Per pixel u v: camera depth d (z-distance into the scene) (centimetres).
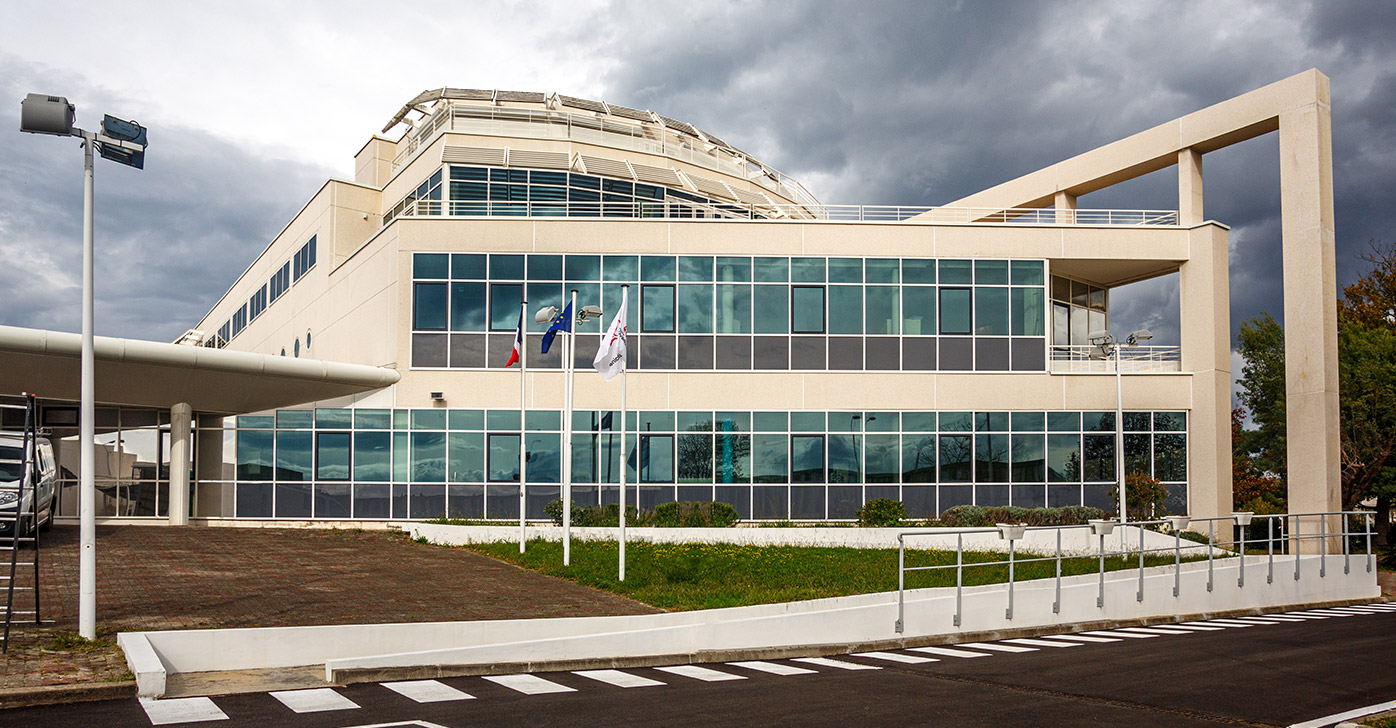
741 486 2991
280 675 1166
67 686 991
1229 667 1306
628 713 973
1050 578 1947
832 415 3039
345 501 2897
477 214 3553
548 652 1288
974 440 3069
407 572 1966
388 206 3953
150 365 2570
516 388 2981
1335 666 1327
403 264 3014
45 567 1852
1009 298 3133
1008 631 1675
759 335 3047
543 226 3044
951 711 999
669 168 4034
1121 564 2252
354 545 2436
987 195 3853
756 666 1323
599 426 2973
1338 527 2952
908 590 1731
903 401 3062
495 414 2969
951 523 2861
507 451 2962
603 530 2583
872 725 926
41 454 2402
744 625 1434
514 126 3922
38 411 2866
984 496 3055
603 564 2027
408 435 2939
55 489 2494
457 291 3012
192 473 2875
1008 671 1265
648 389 3003
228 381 2716
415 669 1190
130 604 1479
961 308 3117
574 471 2953
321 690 1089
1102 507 3089
